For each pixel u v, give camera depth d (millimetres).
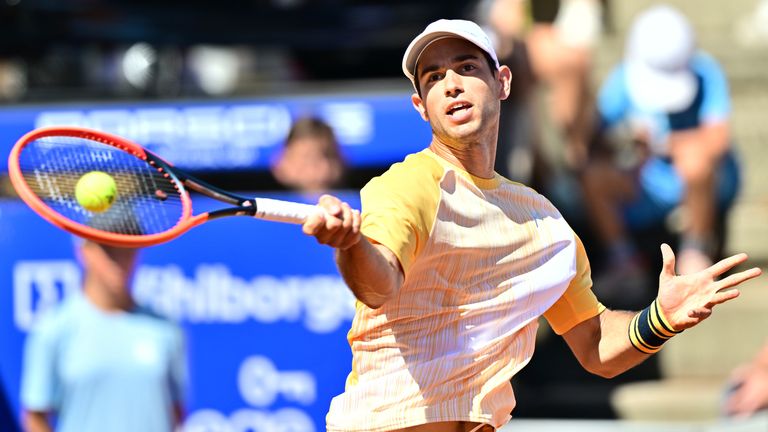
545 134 26328
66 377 22359
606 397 25172
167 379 22391
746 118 30656
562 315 12930
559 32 26266
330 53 27625
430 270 11250
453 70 11508
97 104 23047
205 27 26328
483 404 11688
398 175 11227
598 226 26391
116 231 12195
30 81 26766
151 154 11570
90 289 22484
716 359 26312
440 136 11586
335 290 22422
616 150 26641
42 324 22469
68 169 11984
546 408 25281
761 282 27453
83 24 26188
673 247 27047
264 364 22469
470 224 11352
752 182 30000
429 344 11461
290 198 22812
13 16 26062
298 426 22469
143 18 26250
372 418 11602
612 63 29766
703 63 26938
